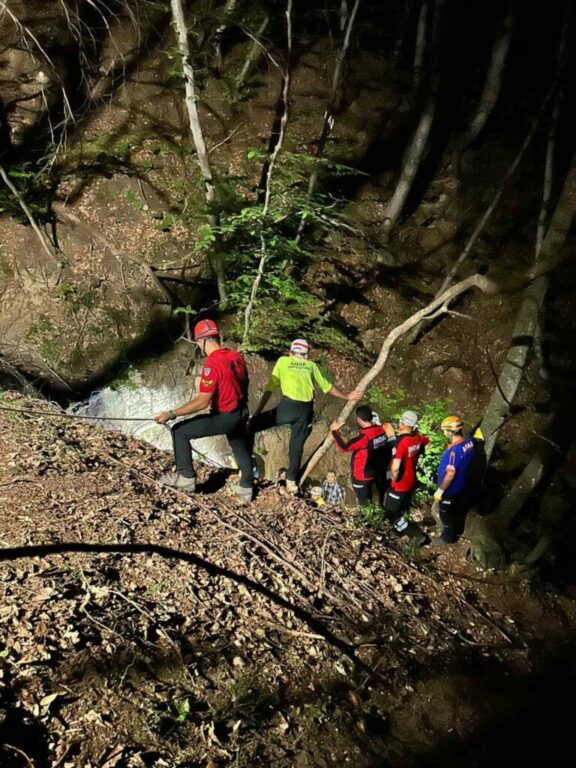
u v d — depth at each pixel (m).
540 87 15.62
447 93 15.42
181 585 5.29
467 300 14.30
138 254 12.53
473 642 6.63
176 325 12.48
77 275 12.16
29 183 12.20
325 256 13.84
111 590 4.92
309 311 12.82
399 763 4.84
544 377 13.05
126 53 13.70
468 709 5.73
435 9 12.91
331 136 14.57
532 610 7.76
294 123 14.51
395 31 15.95
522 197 14.81
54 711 3.85
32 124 12.70
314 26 15.34
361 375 13.12
